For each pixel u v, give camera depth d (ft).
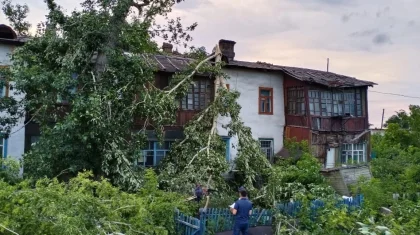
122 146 39.32
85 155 37.55
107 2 40.27
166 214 30.01
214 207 38.45
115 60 40.70
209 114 46.78
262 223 37.68
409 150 74.23
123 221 24.40
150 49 51.16
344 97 70.28
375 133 121.19
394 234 22.76
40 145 36.68
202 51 52.54
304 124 65.26
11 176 31.81
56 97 37.83
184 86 46.93
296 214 37.60
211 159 41.34
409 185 46.75
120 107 39.93
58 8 40.91
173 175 41.65
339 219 30.25
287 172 49.26
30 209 18.29
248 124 65.36
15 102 39.52
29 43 40.06
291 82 68.23
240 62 66.54
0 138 43.34
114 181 37.42
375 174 57.16
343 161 68.95
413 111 86.07
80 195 21.54
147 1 46.91
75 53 38.78
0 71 39.99
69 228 17.90
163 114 41.91
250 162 43.83
